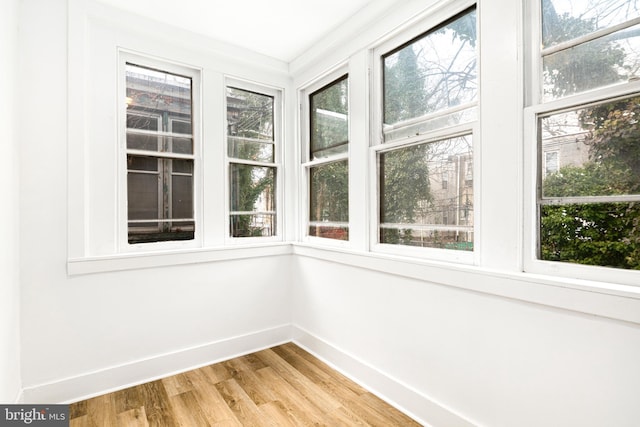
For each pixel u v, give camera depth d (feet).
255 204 9.23
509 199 4.62
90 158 6.65
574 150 4.12
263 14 6.98
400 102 6.56
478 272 4.78
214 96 8.27
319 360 8.14
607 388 3.65
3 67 4.98
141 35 7.22
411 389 5.88
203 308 7.95
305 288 8.93
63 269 6.24
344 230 8.14
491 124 4.83
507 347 4.53
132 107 7.32
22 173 5.83
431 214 5.93
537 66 4.45
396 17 6.29
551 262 4.28
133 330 7.00
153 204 7.57
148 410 6.02
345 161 8.07
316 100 9.09
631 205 3.67
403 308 6.08
